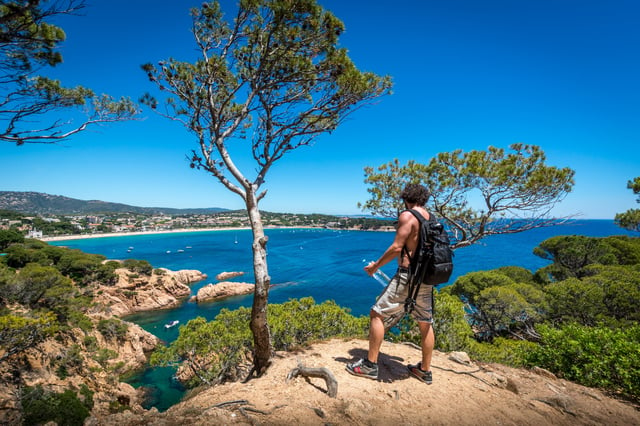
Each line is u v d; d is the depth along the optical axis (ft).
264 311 14.19
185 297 186.91
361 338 17.34
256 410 8.16
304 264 290.97
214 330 51.31
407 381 10.70
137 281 171.53
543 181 20.24
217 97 17.26
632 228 63.41
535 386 12.10
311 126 16.96
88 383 74.95
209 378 54.49
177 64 15.66
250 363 53.01
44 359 73.36
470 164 22.47
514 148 22.52
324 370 9.90
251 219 14.97
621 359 12.42
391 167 27.12
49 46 12.53
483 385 11.28
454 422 8.50
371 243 488.02
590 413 10.29
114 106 15.47
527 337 73.82
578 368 14.15
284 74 15.85
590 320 58.39
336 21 13.89
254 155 16.53
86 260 163.73
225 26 15.16
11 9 9.67
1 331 64.44
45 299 101.45
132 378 87.40
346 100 16.46
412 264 9.41
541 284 91.15
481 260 276.00
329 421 7.85
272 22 13.79
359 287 197.26
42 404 39.58
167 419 7.54
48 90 14.15
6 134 12.21
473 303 83.41
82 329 92.84
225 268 279.49
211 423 7.32
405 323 24.17
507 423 8.85
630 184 47.60
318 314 41.42
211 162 15.33
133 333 106.73
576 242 88.12
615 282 58.23
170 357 53.31
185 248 460.14
